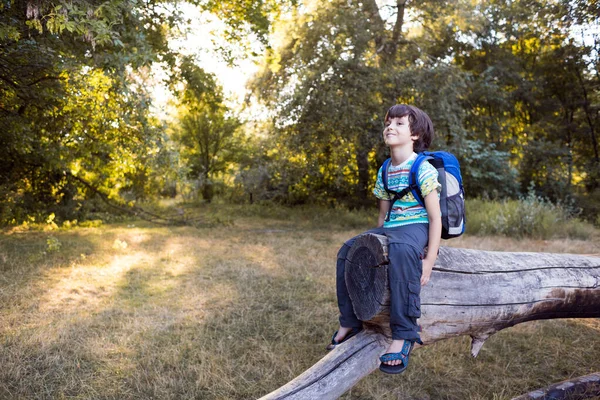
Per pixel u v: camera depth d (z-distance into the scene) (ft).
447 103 43.01
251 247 30.42
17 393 10.51
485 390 11.40
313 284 20.68
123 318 15.72
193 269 23.56
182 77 37.68
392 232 7.73
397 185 8.04
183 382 11.31
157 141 33.55
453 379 11.96
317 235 37.58
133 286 20.02
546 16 50.93
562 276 9.87
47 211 41.63
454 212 7.80
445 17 49.16
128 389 10.94
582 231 38.42
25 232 34.81
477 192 52.19
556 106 63.05
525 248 30.73
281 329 15.19
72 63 21.97
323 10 44.62
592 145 65.36
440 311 8.45
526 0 52.95
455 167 7.99
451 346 13.82
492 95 56.80
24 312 15.96
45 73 23.08
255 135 60.23
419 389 11.36
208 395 10.84
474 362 12.96
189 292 19.22
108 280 20.81
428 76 42.65
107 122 31.48
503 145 58.90
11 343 13.14
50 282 19.97
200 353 12.78
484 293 8.85
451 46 61.16
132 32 21.62
